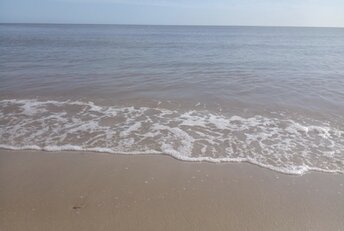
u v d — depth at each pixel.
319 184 4.60
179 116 7.86
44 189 4.36
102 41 38.91
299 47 34.16
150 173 4.87
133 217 3.77
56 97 9.59
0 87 10.76
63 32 66.19
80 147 5.79
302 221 3.76
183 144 6.00
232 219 3.77
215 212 3.90
